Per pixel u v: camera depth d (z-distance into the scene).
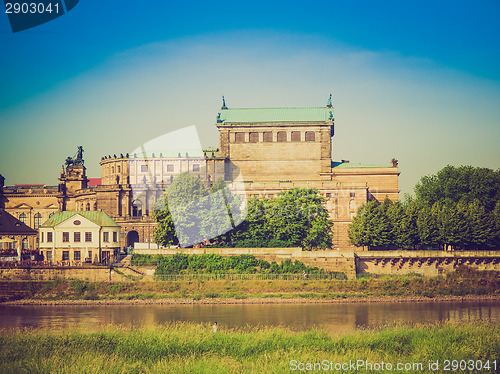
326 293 140.88
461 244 164.50
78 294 143.25
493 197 194.12
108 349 81.94
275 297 139.12
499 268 154.25
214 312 124.94
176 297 140.38
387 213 171.62
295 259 150.88
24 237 194.62
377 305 133.38
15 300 142.25
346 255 150.88
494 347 81.94
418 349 81.81
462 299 141.25
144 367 75.75
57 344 83.25
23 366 74.56
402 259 154.38
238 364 77.06
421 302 138.00
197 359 78.81
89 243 160.88
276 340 86.06
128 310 129.38
